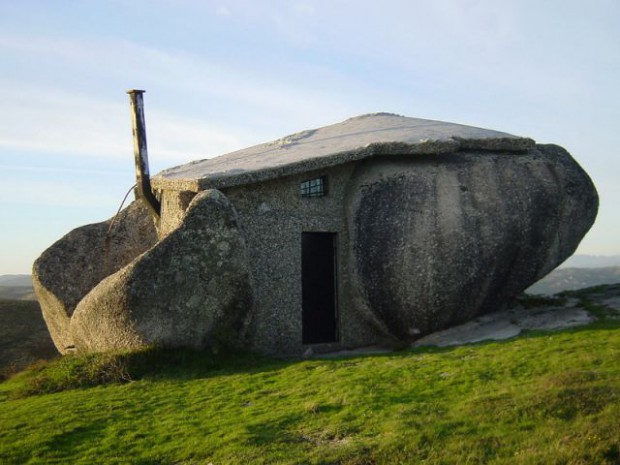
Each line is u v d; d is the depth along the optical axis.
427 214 13.67
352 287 14.13
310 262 15.65
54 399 10.35
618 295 15.02
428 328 13.60
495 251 13.64
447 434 7.50
